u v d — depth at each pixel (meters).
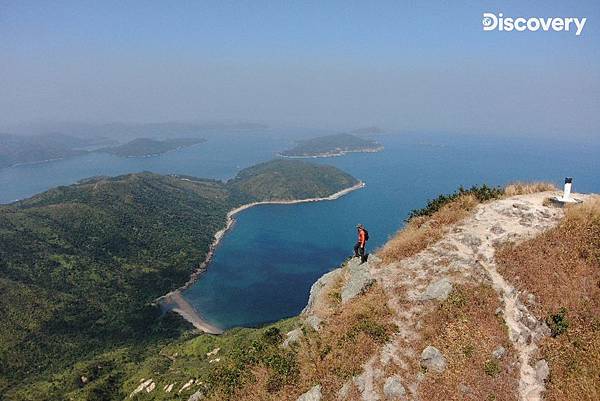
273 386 19.88
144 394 89.69
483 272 22.06
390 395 17.08
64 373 132.50
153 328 178.62
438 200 30.70
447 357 18.06
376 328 20.05
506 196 29.44
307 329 23.00
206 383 23.69
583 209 24.31
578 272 20.94
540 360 17.84
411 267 23.92
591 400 15.62
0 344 155.25
